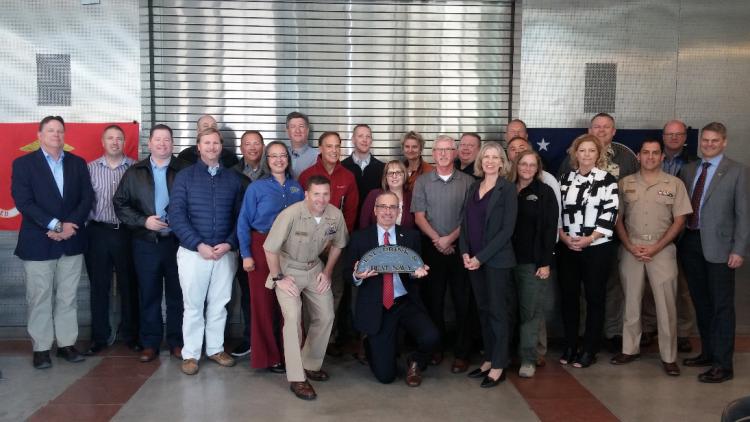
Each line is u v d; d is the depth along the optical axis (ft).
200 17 18.93
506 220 14.46
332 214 14.44
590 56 19.35
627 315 16.19
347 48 19.25
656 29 19.31
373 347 14.66
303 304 16.25
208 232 15.29
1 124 18.49
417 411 13.11
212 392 14.06
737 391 14.47
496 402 13.66
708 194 15.30
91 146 18.66
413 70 19.42
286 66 19.19
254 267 14.90
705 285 15.84
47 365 15.65
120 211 15.97
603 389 14.52
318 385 14.67
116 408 13.06
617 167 17.40
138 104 18.72
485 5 19.38
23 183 15.51
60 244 15.74
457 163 18.43
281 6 19.04
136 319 17.17
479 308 14.96
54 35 18.48
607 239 15.61
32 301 15.62
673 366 15.57
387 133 19.51
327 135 16.40
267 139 19.30
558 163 19.42
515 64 19.40
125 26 18.58
